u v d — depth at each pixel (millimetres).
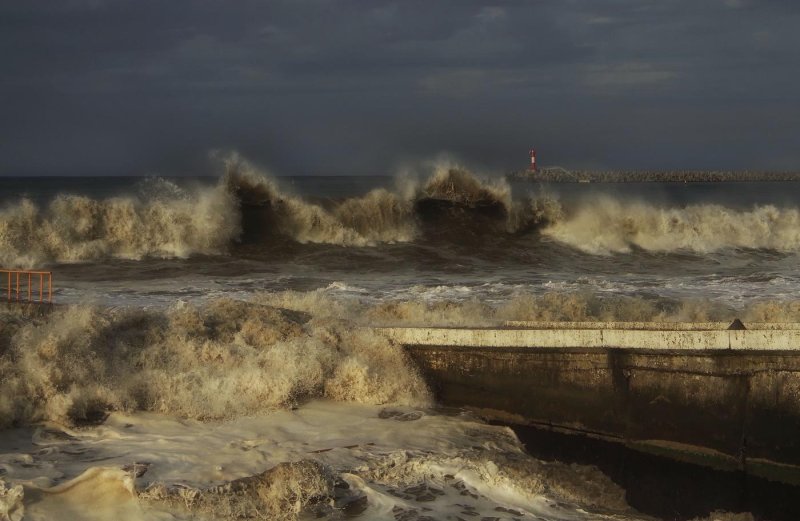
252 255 21375
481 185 26172
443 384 8969
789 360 7312
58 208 20641
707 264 22094
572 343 8227
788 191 77188
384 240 24438
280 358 8633
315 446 7070
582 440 8172
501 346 8594
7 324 8383
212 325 9492
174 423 7590
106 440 7055
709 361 7664
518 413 8555
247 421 7723
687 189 84125
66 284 16469
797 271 20344
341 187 69562
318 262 20703
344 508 5812
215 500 5641
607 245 24812
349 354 9000
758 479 7402
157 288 16016
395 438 7410
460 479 6469
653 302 12656
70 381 7824
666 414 7828
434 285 16891
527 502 6156
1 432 7195
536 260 22266
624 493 6598
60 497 5633
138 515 5477
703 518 6488
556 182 99062
